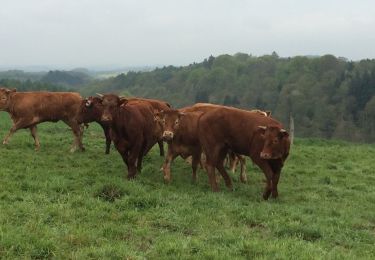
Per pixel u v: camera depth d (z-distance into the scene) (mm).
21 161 14227
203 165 15156
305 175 15945
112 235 8289
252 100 104000
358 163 19109
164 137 12742
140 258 7230
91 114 16234
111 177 12703
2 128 23062
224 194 12078
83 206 9781
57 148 17531
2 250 7098
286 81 104125
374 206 12008
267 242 8211
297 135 82625
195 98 112562
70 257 7137
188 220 9391
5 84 79125
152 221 9203
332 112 86750
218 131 12438
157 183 12625
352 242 8727
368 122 82500
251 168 16219
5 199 9898
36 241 7434
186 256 7391
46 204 9688
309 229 9062
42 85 86000
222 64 122375
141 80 133000
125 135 12922
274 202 11648
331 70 103625
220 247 7883
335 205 11797
